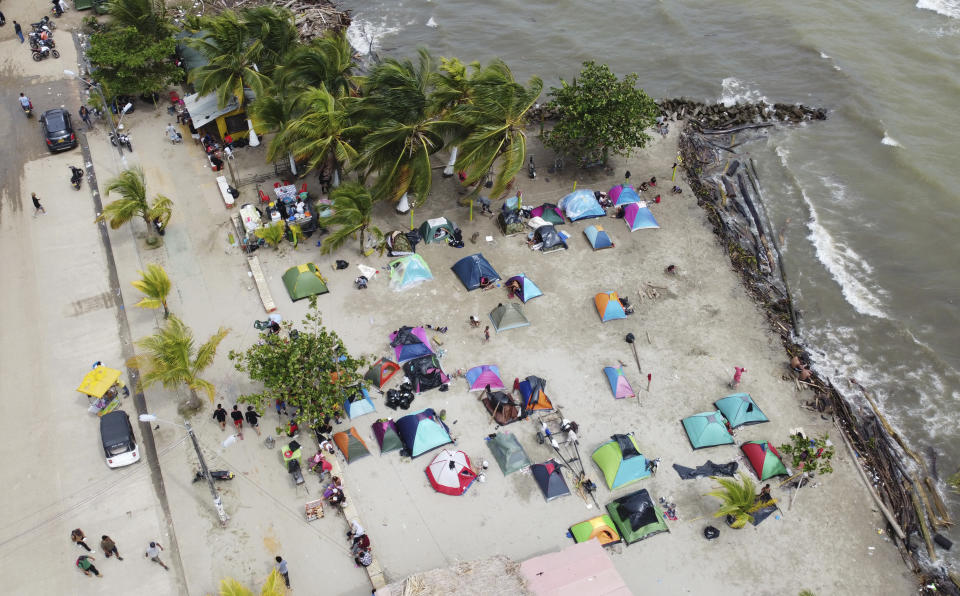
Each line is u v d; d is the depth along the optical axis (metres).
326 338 34.16
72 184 49.78
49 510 31.81
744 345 41.47
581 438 35.88
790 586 30.66
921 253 48.50
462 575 27.23
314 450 34.75
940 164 54.97
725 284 45.34
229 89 50.06
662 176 53.84
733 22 75.81
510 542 31.47
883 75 65.44
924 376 41.19
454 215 49.19
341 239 43.53
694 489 33.94
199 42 51.03
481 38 73.75
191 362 34.81
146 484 33.00
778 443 36.31
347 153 43.56
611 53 71.12
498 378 37.47
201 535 31.19
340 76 49.94
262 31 51.53
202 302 41.78
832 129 59.94
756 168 56.22
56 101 57.97
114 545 29.77
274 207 46.75
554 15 77.88
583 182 52.78
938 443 37.91
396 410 36.47
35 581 29.36
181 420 35.66
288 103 46.81
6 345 39.12
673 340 41.38
